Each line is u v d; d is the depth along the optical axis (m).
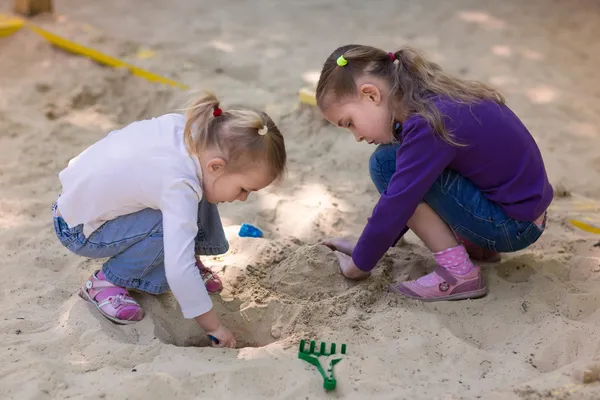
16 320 2.16
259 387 1.93
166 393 1.87
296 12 5.84
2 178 3.12
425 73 2.23
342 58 2.22
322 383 1.94
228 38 5.14
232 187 2.14
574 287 2.48
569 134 3.88
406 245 2.79
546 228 2.92
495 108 2.26
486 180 2.27
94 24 5.14
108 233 2.19
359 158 3.52
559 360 2.07
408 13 5.92
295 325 2.29
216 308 2.38
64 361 2.01
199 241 2.40
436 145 2.16
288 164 3.44
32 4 4.83
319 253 2.59
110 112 3.87
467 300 2.39
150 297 2.34
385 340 2.16
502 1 6.29
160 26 5.26
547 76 4.73
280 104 4.03
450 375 2.01
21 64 4.23
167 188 2.06
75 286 2.41
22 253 2.59
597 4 6.23
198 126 2.10
